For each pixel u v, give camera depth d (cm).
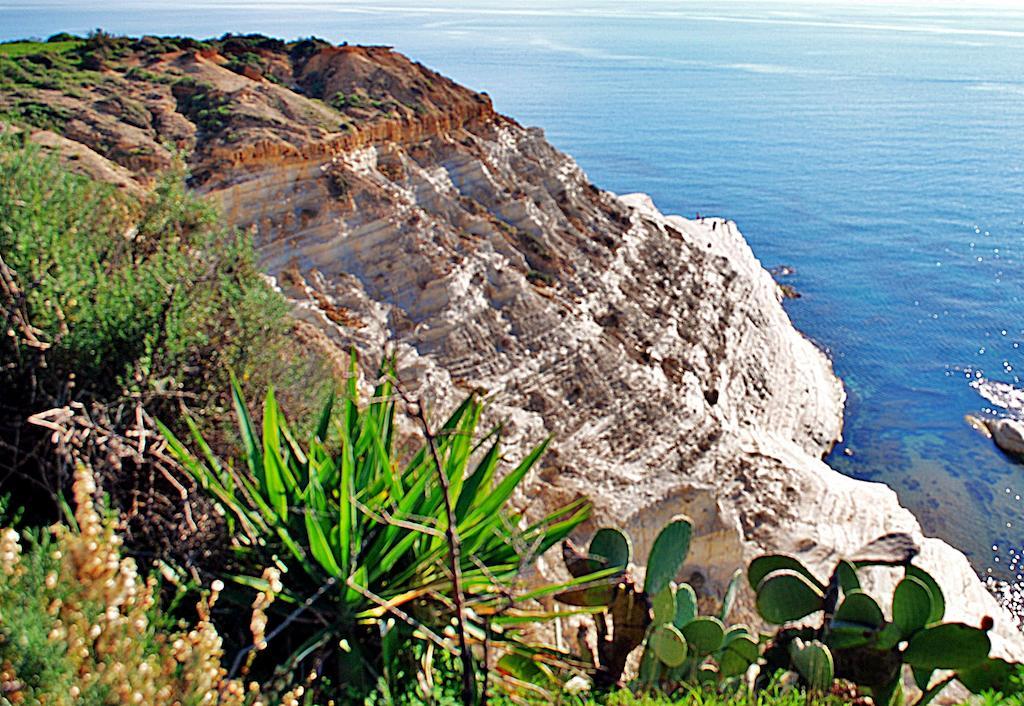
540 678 779
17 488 745
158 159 2191
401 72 3161
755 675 897
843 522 2164
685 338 2988
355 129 2631
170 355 852
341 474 757
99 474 695
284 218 2316
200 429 858
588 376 2427
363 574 705
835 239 6544
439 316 2334
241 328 960
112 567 533
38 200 903
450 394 2127
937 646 830
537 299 2558
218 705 558
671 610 831
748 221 7169
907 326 4634
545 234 2955
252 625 590
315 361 1233
